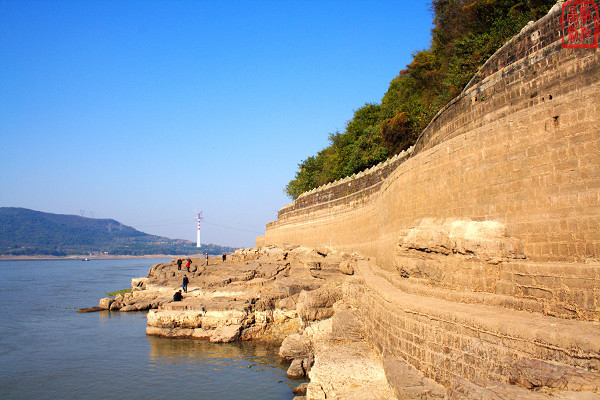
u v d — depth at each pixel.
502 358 11.01
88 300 70.69
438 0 50.09
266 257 57.50
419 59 54.78
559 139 13.01
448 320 13.11
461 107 20.08
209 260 67.75
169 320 38.97
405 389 12.92
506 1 36.72
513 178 14.75
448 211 18.86
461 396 9.55
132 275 146.50
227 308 38.28
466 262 15.37
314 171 85.50
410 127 46.31
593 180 11.90
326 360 19.39
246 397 24.91
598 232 11.62
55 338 40.62
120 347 36.47
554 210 13.02
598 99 11.91
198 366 30.78
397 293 18.08
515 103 16.41
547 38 15.03
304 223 58.50
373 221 35.47
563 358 9.45
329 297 31.70
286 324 37.59
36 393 26.72
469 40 36.28
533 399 8.34
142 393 26.20
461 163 17.94
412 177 22.92
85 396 26.08
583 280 10.98
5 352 36.00
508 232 14.72
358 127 67.06
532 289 12.57
